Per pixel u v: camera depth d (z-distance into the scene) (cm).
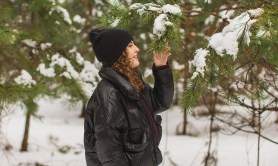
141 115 226
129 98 222
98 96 223
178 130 1031
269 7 262
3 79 499
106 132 216
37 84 457
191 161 700
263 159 672
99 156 221
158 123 245
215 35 254
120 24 285
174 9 253
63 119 1306
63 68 514
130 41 232
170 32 239
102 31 231
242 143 804
